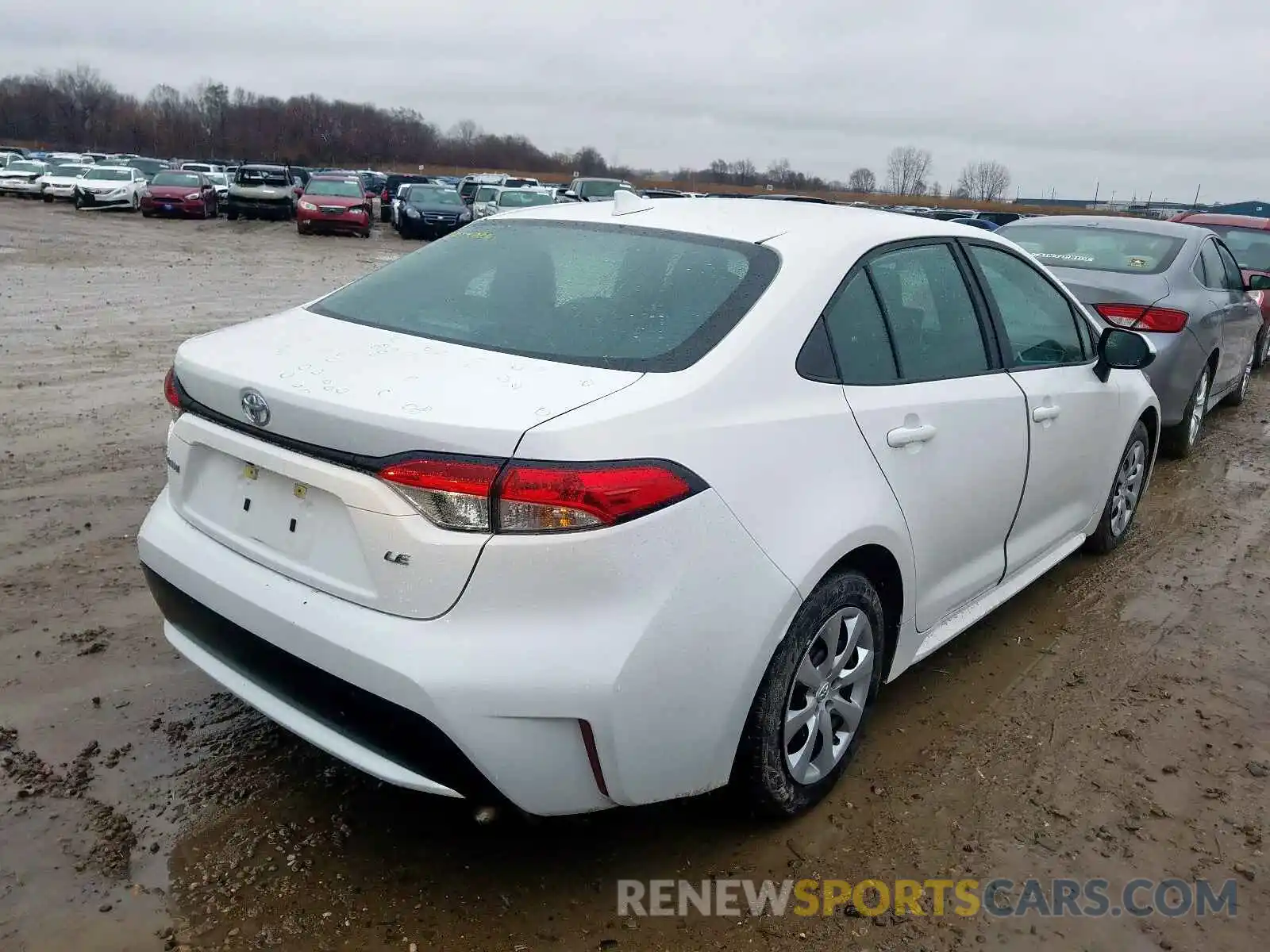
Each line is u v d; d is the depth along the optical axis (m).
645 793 2.42
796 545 2.58
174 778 2.96
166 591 2.79
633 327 2.68
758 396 2.59
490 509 2.18
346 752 2.38
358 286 3.26
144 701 3.35
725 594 2.42
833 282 2.92
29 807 2.78
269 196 30.11
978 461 3.39
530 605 2.21
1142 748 3.40
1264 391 10.33
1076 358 4.30
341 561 2.37
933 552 3.24
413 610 2.25
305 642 2.37
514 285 2.97
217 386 2.60
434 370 2.48
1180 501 6.27
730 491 2.44
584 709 2.24
